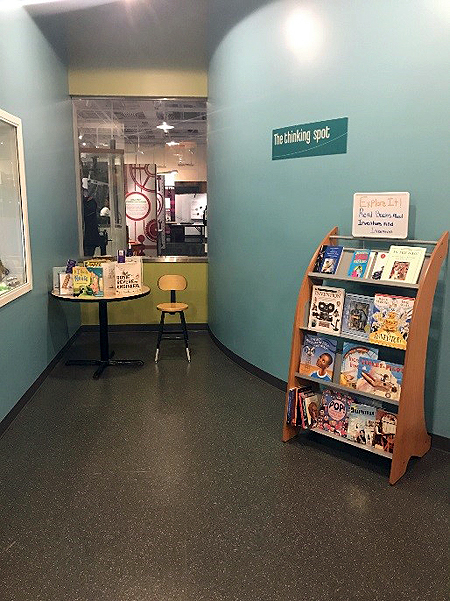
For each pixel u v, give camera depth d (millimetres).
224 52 4484
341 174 3385
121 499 2582
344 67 3260
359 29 3143
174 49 5480
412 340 2656
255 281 4270
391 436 2795
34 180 4062
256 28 3906
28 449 3102
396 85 3012
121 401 3861
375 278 2838
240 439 3248
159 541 2258
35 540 2258
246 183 4254
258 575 2055
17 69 3711
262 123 3959
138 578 2033
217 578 2037
